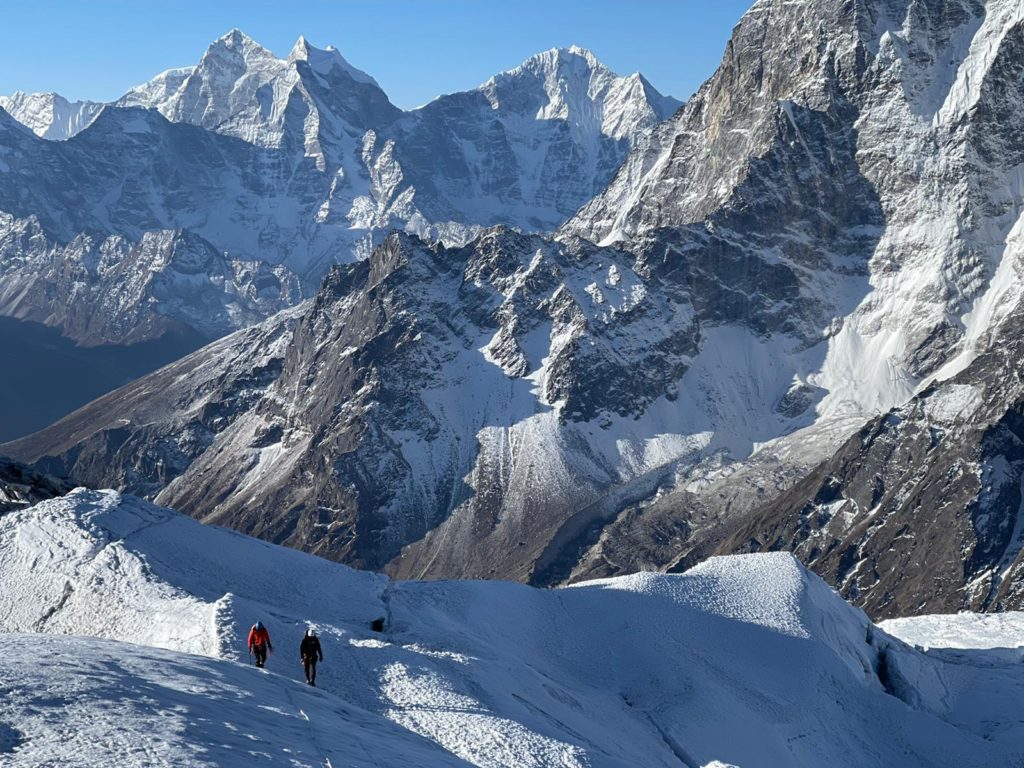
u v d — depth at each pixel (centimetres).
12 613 9244
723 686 10400
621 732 8875
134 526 10588
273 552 11219
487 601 11056
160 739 3700
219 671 5431
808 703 10550
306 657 6769
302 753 4041
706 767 5991
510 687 8094
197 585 9644
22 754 3409
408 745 5069
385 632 9425
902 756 10375
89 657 5094
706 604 11781
